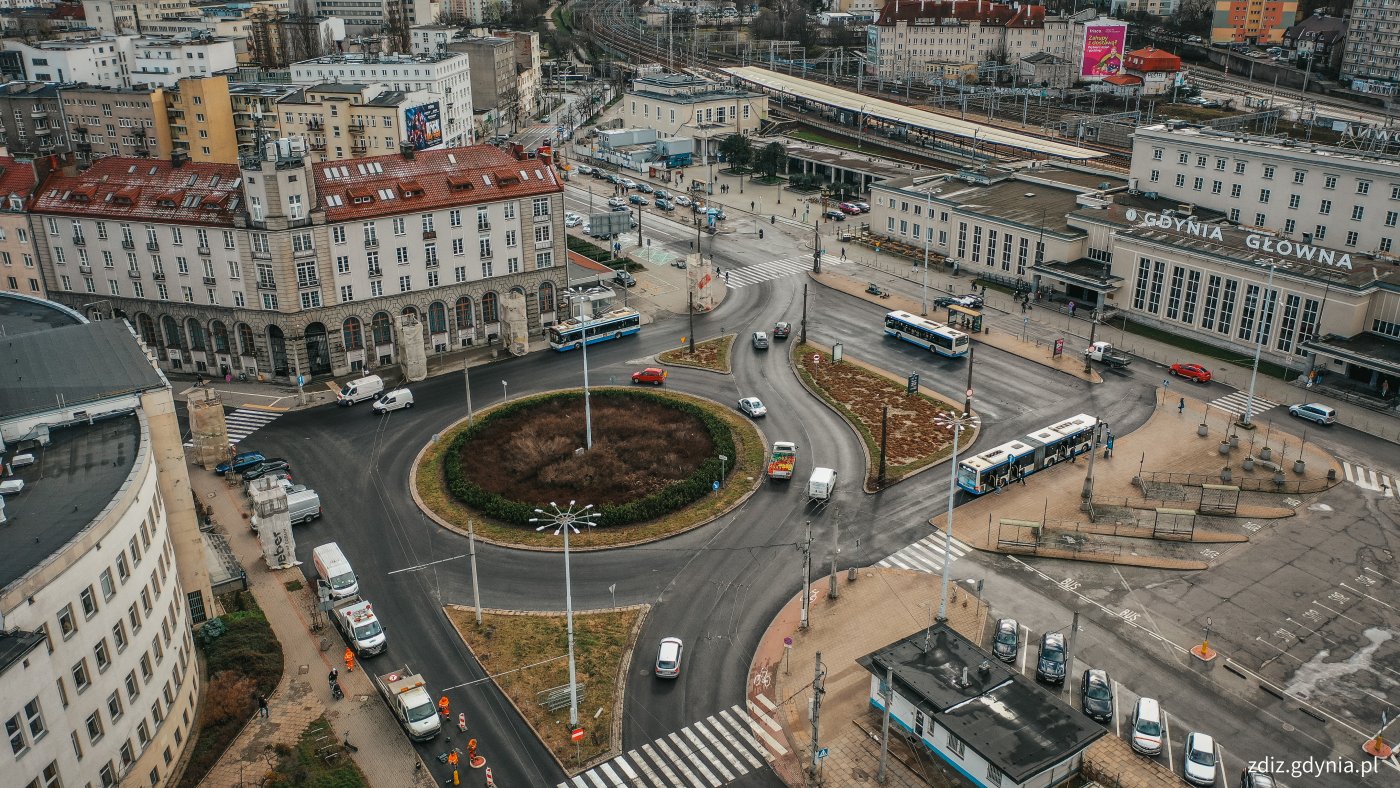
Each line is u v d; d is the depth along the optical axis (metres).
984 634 84.81
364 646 82.00
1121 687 79.06
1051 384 131.00
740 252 185.88
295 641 84.62
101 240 133.12
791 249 187.38
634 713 76.94
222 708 75.75
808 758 72.75
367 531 100.50
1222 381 131.25
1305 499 104.62
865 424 120.69
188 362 137.50
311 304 131.25
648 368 137.12
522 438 116.62
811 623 86.62
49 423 77.56
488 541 98.62
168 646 72.38
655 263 180.12
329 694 78.56
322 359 135.62
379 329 137.62
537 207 143.12
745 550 96.94
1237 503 102.25
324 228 128.50
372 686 79.56
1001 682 73.56
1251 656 82.19
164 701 70.75
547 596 90.50
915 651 76.81
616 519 100.56
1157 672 80.56
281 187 124.38
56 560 59.19
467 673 81.00
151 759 67.94
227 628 84.56
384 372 137.88
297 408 127.25
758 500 105.38
